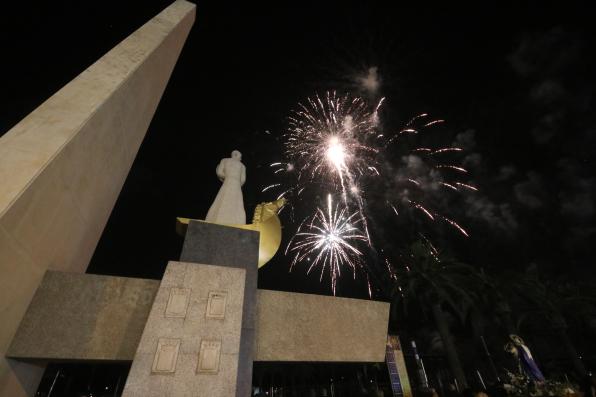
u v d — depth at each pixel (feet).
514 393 25.80
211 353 13.35
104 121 17.42
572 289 78.33
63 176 14.71
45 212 13.93
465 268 72.23
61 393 68.90
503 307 69.05
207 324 13.96
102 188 20.86
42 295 14.62
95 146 17.30
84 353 14.01
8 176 12.28
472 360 74.90
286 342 17.90
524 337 77.36
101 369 72.02
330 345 18.70
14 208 11.72
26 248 13.12
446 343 62.59
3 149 13.05
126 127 21.47
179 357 12.91
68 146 14.35
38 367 15.92
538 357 75.97
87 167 17.13
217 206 21.90
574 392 25.03
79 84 16.92
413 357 70.74
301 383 90.12
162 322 13.44
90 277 15.57
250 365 15.48
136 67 19.69
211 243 18.58
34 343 13.67
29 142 13.62
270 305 18.71
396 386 48.62
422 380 67.00
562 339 70.28
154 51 21.74
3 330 12.72
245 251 19.13
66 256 17.87
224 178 24.21
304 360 17.80
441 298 65.36
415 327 77.00
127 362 14.82
